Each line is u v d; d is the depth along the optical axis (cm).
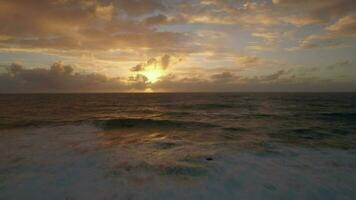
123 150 854
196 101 4888
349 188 520
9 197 470
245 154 800
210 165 682
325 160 730
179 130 1327
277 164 692
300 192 501
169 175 601
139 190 508
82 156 766
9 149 849
